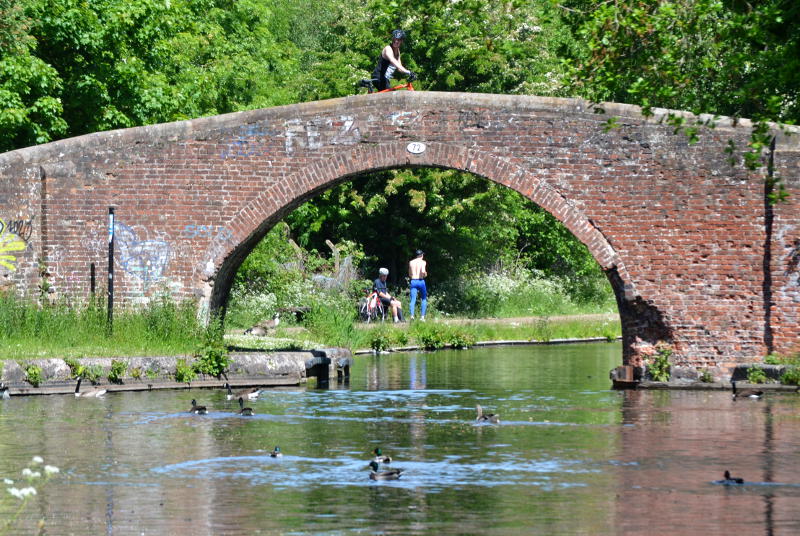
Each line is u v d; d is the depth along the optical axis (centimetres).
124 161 8138
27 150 8075
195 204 8144
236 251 8262
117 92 10669
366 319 12619
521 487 4681
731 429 6047
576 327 12850
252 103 14150
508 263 16038
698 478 4838
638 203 7825
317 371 8500
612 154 7850
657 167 7800
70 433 5859
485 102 7956
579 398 7331
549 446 5572
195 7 14162
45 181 8088
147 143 8138
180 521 4156
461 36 13688
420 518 4194
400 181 13862
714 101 8588
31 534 4003
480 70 13525
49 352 7456
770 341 7694
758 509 4319
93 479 4806
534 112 7912
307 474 4912
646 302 7831
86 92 10275
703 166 7762
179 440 5691
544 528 4062
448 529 4047
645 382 7825
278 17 19950
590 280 16300
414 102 8006
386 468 4978
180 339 7912
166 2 11044
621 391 7688
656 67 5984
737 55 5859
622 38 5778
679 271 7800
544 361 10062
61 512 4281
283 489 4638
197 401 7056
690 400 7181
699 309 7781
